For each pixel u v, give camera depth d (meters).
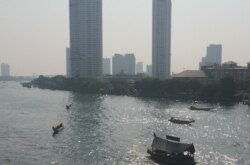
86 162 101.38
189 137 134.62
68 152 112.19
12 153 111.00
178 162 98.50
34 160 103.50
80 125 161.25
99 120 175.75
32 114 198.25
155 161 101.75
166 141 106.12
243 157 106.31
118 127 155.88
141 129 151.12
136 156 107.12
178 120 168.25
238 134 140.12
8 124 163.88
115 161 102.06
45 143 124.69
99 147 118.62
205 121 172.50
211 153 110.50
